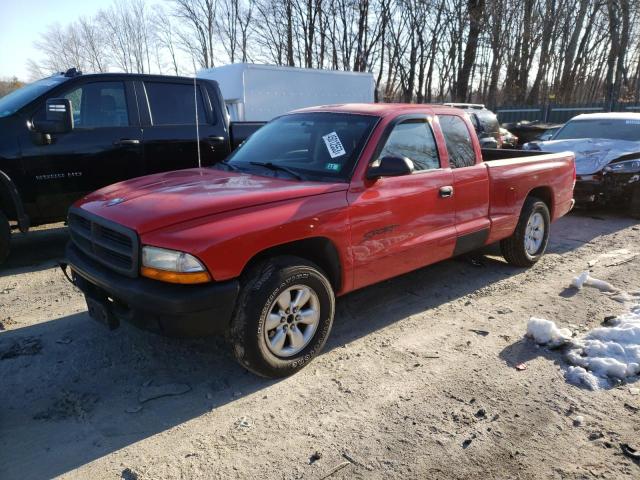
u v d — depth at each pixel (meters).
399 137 4.19
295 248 3.54
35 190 5.69
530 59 32.41
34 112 5.67
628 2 30.59
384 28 31.25
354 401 3.22
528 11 30.55
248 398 3.26
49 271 5.73
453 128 4.79
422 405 3.18
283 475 2.59
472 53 27.53
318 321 3.60
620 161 8.44
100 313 3.45
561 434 2.91
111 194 3.78
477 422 3.01
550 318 4.48
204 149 6.78
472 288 5.22
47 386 3.38
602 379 3.45
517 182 5.32
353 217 3.72
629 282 5.39
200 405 3.19
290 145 4.38
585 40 35.59
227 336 3.28
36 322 4.34
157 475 2.59
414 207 4.19
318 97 12.57
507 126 19.83
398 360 3.74
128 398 3.26
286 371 3.45
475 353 3.84
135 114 6.27
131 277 3.13
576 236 7.49
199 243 2.98
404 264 4.25
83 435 2.90
